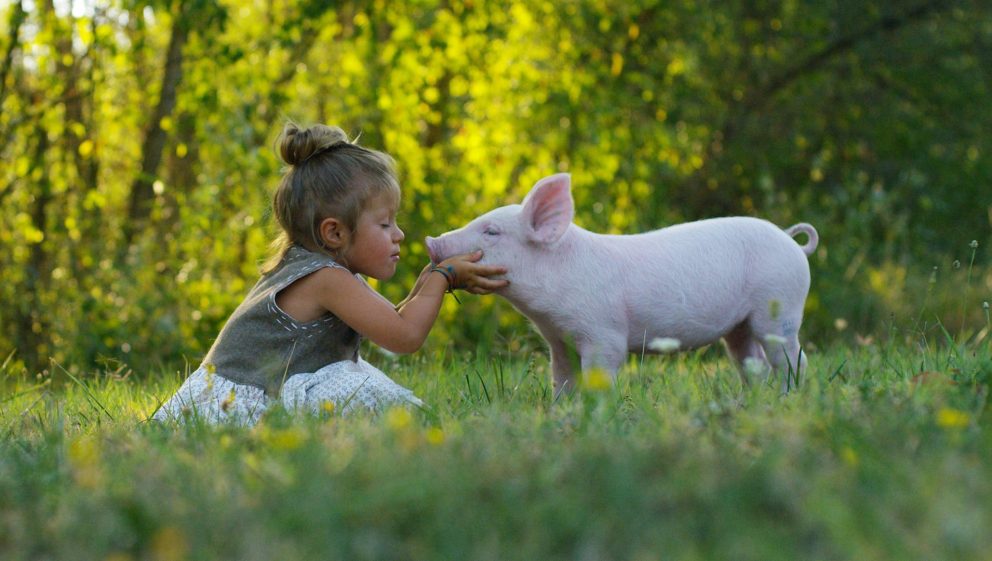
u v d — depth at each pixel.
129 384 7.00
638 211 13.72
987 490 2.46
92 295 10.27
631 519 2.39
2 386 7.21
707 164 17.81
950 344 4.98
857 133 18.78
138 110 11.78
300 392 4.63
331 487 2.67
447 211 11.50
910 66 18.42
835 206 15.53
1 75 11.06
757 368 4.26
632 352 5.12
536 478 2.66
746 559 2.16
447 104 13.35
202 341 10.00
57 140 11.23
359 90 11.40
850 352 6.38
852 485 2.56
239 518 2.51
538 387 5.20
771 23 18.16
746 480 2.58
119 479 2.99
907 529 2.29
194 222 10.47
